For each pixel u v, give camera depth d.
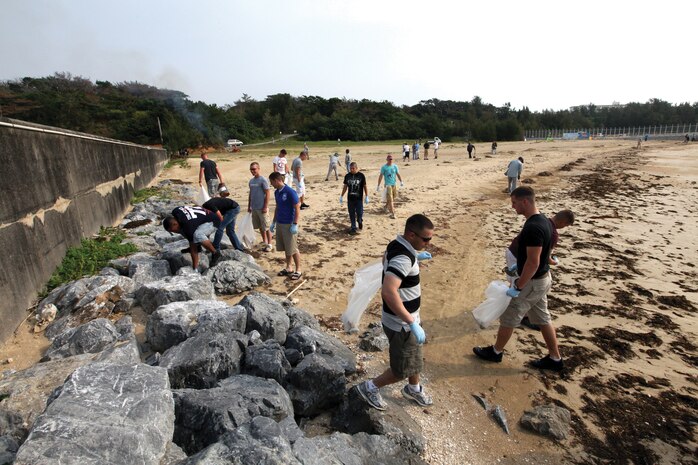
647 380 4.09
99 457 2.12
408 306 3.12
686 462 3.12
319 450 2.56
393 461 2.89
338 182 17.22
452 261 7.55
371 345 4.47
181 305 4.26
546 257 3.82
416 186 15.58
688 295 6.09
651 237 9.02
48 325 4.68
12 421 2.85
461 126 85.88
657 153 31.50
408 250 2.99
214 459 2.18
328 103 93.12
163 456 2.39
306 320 4.68
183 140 40.94
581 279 6.66
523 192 3.90
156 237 8.04
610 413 3.63
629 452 3.21
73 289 5.03
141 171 16.56
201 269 6.05
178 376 3.33
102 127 49.25
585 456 3.18
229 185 17.12
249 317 4.16
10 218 4.86
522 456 3.18
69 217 7.07
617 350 4.62
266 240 7.67
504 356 4.49
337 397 3.54
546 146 44.34
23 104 50.88
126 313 4.83
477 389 3.95
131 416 2.38
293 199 6.07
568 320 5.30
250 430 2.47
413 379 3.57
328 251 7.81
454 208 11.87
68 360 3.46
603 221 10.41
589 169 21.16
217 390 3.08
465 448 3.22
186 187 17.00
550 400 3.80
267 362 3.55
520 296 3.97
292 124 77.62
